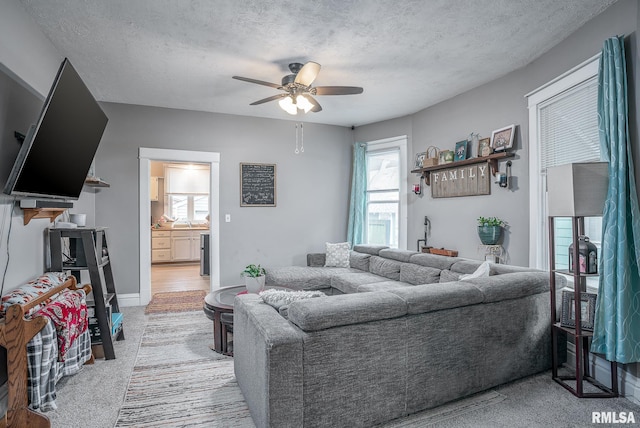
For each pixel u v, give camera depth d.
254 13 2.44
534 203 3.19
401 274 3.93
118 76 3.55
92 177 3.43
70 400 2.17
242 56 3.11
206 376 2.50
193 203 8.78
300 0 2.29
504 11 2.44
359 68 3.39
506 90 3.54
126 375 2.51
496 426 1.88
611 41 2.24
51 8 2.37
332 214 5.53
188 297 4.86
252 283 3.40
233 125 4.93
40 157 2.06
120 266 4.41
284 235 5.22
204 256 6.50
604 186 2.21
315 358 1.68
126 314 4.06
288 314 1.84
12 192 1.94
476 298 2.14
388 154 5.30
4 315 1.89
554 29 2.68
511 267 2.84
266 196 5.10
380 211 5.41
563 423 1.90
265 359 1.61
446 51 3.04
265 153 5.11
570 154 2.82
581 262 2.30
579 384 2.17
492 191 3.70
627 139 2.15
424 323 1.99
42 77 2.67
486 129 3.77
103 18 2.50
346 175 5.62
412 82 3.76
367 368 1.82
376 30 2.68
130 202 4.44
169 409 2.07
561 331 2.57
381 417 1.86
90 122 2.65
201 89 3.92
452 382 2.08
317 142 5.43
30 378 1.86
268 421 1.59
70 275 2.97
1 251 2.13
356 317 1.77
